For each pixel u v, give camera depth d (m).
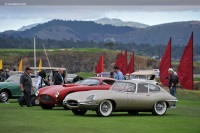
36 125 14.26
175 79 22.86
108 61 183.62
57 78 24.36
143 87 18.20
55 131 12.91
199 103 26.70
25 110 20.06
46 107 21.17
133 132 13.03
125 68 49.56
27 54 178.62
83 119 16.34
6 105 23.48
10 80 26.11
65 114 18.34
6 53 177.50
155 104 18.33
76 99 17.36
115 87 18.30
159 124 15.20
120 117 17.38
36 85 24.14
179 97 32.12
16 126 13.93
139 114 18.98
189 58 28.41
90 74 111.56
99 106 17.28
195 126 14.73
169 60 32.12
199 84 46.31
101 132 12.89
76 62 183.88
